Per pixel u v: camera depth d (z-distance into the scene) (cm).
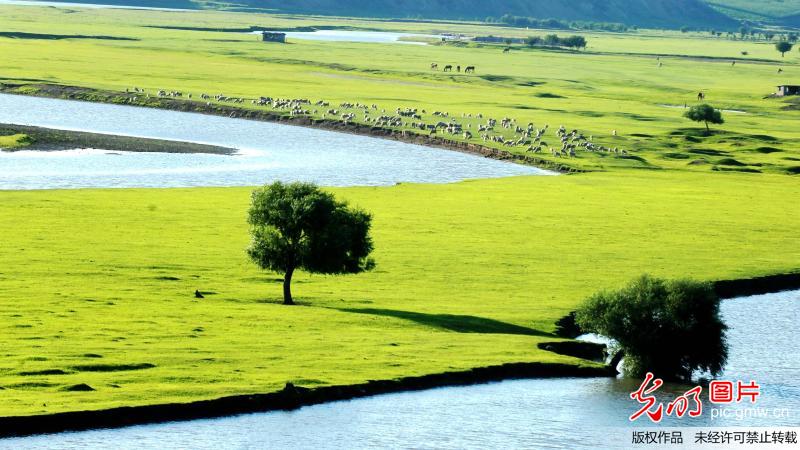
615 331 13250
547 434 10838
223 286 16188
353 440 10325
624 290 13512
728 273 18500
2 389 10600
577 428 11044
